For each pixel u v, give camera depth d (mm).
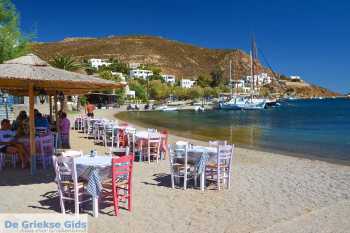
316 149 19094
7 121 13211
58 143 15562
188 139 22094
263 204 7988
